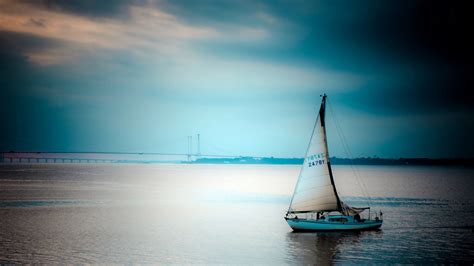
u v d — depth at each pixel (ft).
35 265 168.55
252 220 273.75
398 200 396.37
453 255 187.21
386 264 174.50
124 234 225.15
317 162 231.09
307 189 231.09
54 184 569.64
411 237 221.87
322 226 231.30
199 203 369.30
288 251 193.98
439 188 547.08
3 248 192.54
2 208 316.81
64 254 184.14
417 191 497.46
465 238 219.61
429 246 202.69
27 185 542.57
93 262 173.99
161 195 438.81
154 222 262.67
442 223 262.26
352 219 234.79
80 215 285.84
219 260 179.73
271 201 391.24
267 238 218.59
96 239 212.43
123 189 506.07
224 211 317.63
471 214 301.63
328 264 174.91
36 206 329.31
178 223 260.42
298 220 231.71
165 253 188.85
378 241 212.64
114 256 183.11
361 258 183.01
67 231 230.27
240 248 198.18
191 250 194.59
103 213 297.33
